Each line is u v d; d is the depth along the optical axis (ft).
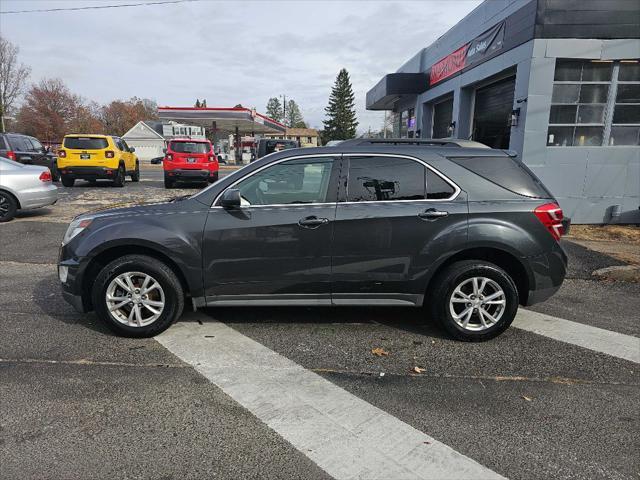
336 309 16.76
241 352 13.12
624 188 33.04
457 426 9.70
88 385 11.19
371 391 11.10
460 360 12.81
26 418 9.80
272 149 63.31
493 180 14.06
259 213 13.70
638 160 32.68
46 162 53.67
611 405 10.55
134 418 9.87
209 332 14.52
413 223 13.62
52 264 22.70
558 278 14.10
